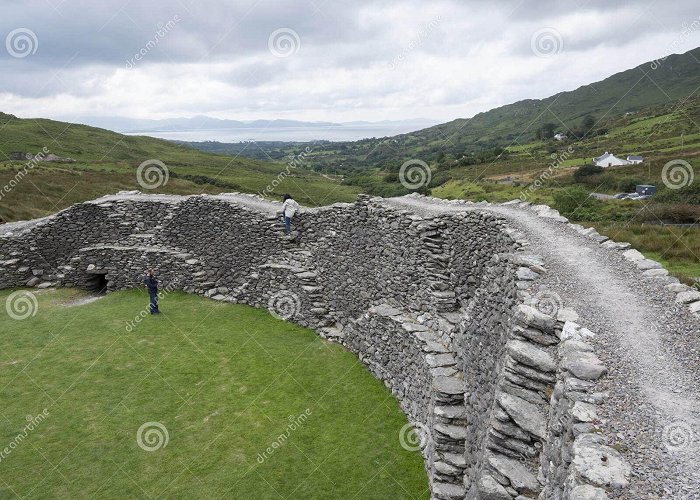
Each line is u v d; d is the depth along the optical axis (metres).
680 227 25.42
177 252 29.95
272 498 13.33
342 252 23.67
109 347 22.38
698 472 5.93
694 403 7.24
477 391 12.83
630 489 5.68
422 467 14.46
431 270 18.33
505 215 18.28
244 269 28.00
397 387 18.09
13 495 13.47
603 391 7.58
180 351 21.98
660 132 84.50
